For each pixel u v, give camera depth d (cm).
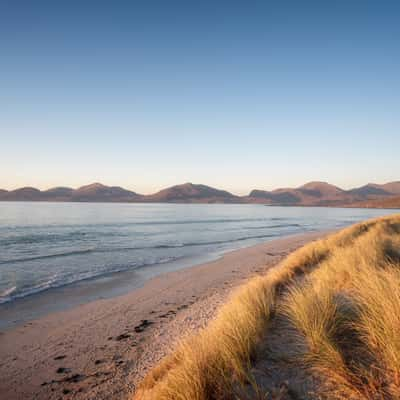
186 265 1514
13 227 3938
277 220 7069
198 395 245
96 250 2020
